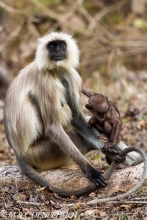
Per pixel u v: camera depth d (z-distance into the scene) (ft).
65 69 46.62
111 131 45.83
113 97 87.35
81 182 44.60
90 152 50.24
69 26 109.91
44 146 46.44
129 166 45.57
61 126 44.70
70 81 47.34
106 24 119.55
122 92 90.99
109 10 116.78
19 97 45.85
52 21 114.42
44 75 44.98
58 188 43.75
